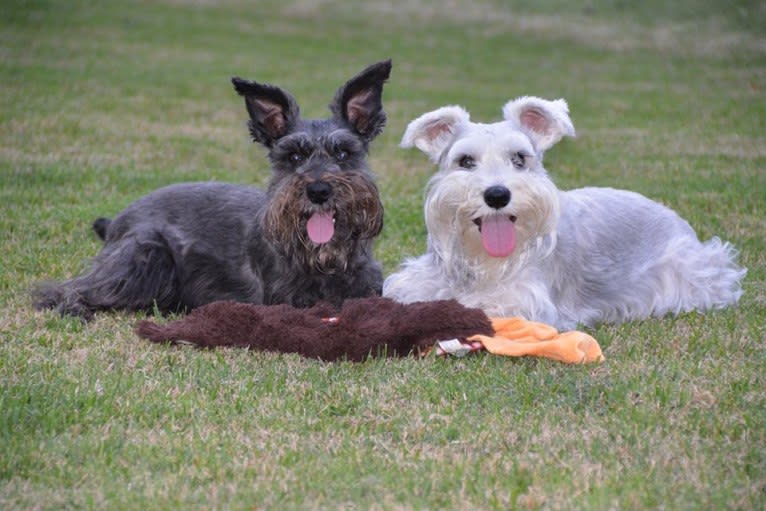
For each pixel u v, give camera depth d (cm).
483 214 896
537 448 672
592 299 1034
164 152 1873
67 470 630
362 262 1028
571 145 2048
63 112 2228
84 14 4144
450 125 969
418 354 866
